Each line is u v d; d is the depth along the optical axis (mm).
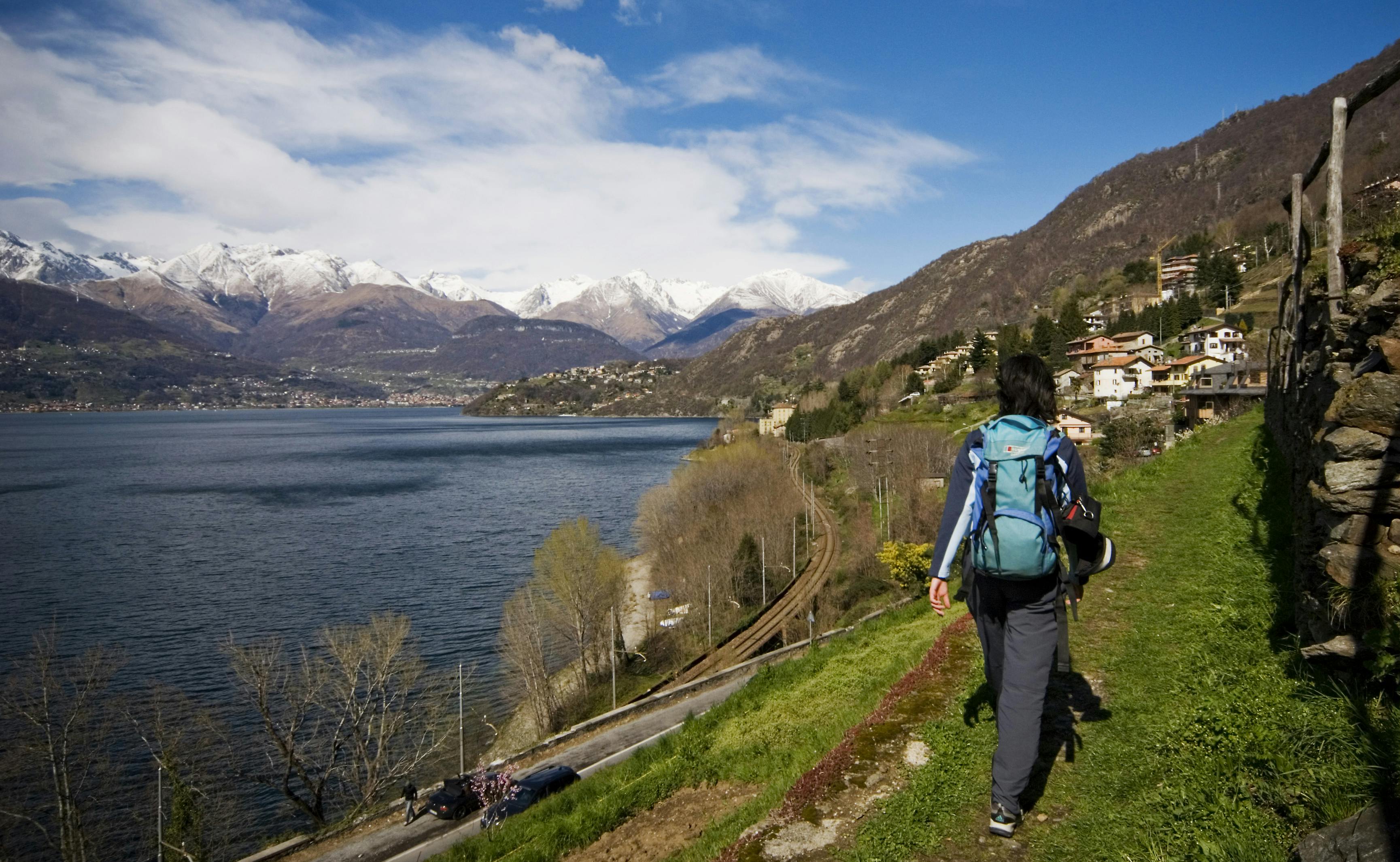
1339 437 5141
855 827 5012
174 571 68688
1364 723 4285
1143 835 4102
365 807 30156
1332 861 3236
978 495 4223
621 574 48938
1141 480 17031
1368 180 30266
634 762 12695
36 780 33531
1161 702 5711
